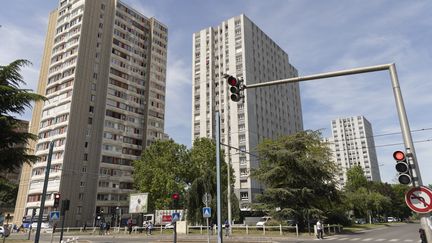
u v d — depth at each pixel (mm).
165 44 85938
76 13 67312
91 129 63219
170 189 44469
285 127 92938
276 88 92875
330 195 32094
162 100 80750
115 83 70500
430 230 8805
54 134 60219
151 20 84188
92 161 61875
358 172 70688
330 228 34031
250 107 77875
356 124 164625
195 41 94062
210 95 85312
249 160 72000
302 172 30891
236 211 35969
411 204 9109
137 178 49906
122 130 69562
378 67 10562
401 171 9383
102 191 61875
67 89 61750
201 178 37844
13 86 17016
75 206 56562
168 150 49031
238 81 11469
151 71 79500
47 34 73562
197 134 85375
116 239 29391
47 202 55094
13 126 16656
